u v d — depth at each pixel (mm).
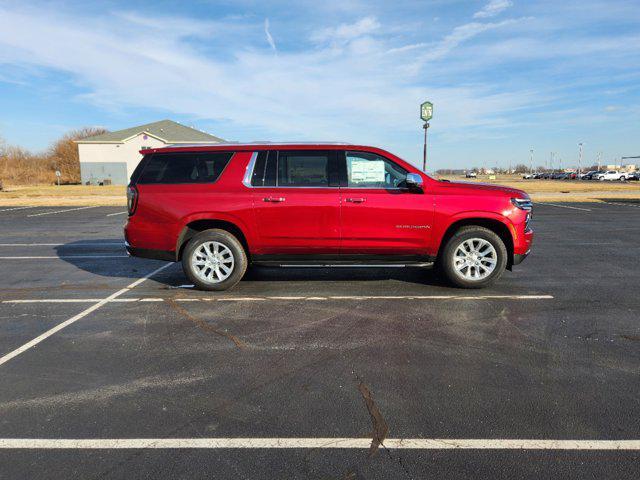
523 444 2553
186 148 5879
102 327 4570
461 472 2328
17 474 2338
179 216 5762
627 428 2701
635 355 3752
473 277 5852
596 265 7371
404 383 3299
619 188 36875
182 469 2375
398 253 5746
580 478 2273
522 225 5703
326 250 5750
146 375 3479
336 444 2574
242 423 2799
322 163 5734
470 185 5840
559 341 4070
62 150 65875
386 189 5668
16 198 27219
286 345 4047
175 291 5980
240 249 5840
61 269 7492
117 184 50344
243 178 5758
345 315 4875
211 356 3824
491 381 3316
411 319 4715
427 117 22859
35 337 4301
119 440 2633
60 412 2949
